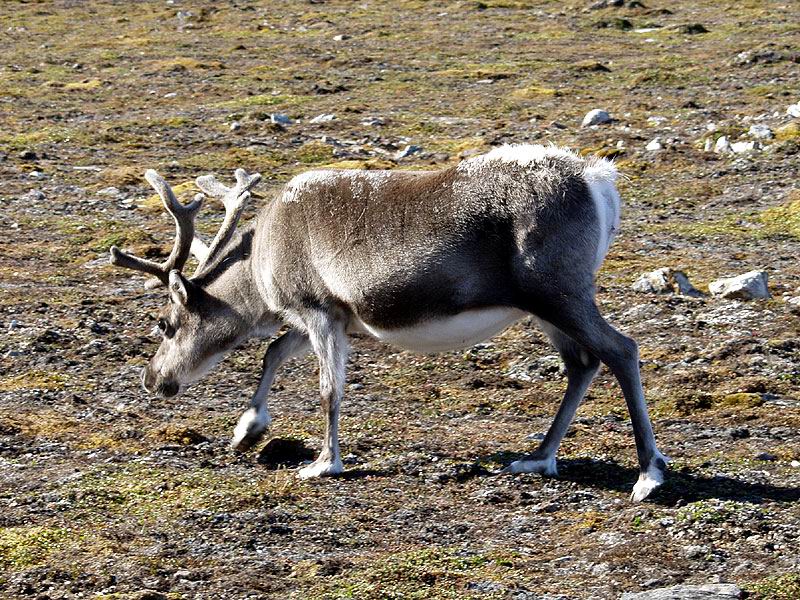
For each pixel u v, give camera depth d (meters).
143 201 53.94
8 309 38.56
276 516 22.97
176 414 29.42
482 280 23.47
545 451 24.97
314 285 25.23
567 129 67.19
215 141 66.50
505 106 74.31
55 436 27.69
